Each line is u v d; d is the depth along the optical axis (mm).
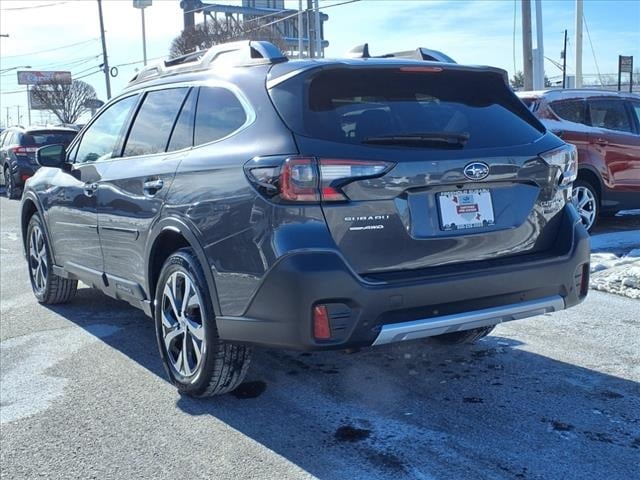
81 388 4629
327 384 4570
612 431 3795
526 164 4016
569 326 5625
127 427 4023
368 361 4969
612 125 9594
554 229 4207
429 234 3744
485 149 3914
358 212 3566
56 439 3908
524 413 4039
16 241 11133
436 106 4105
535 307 4023
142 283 4801
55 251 6301
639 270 6840
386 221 3625
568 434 3768
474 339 5125
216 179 3926
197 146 4312
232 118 4109
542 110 9289
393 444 3703
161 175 4461
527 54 17594
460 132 3994
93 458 3678
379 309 3553
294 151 3570
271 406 4242
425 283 3631
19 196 18047
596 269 7336
